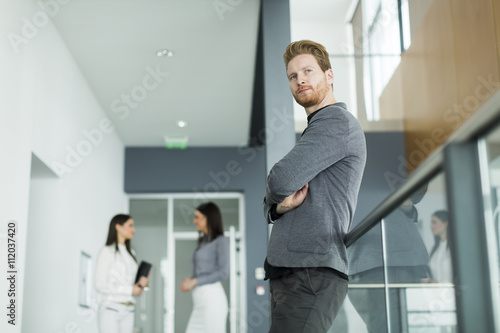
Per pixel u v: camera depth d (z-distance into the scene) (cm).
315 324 144
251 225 850
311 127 154
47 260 504
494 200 86
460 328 101
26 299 497
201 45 559
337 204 153
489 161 86
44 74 470
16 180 380
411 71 570
